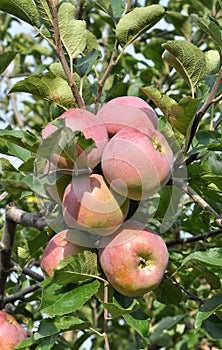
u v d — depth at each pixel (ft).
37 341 3.41
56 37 3.45
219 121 3.95
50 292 3.20
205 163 3.86
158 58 6.02
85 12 6.30
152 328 5.70
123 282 3.22
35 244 3.99
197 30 6.10
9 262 4.07
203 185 3.71
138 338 3.83
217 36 3.57
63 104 3.48
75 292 3.23
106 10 4.13
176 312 5.93
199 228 4.69
